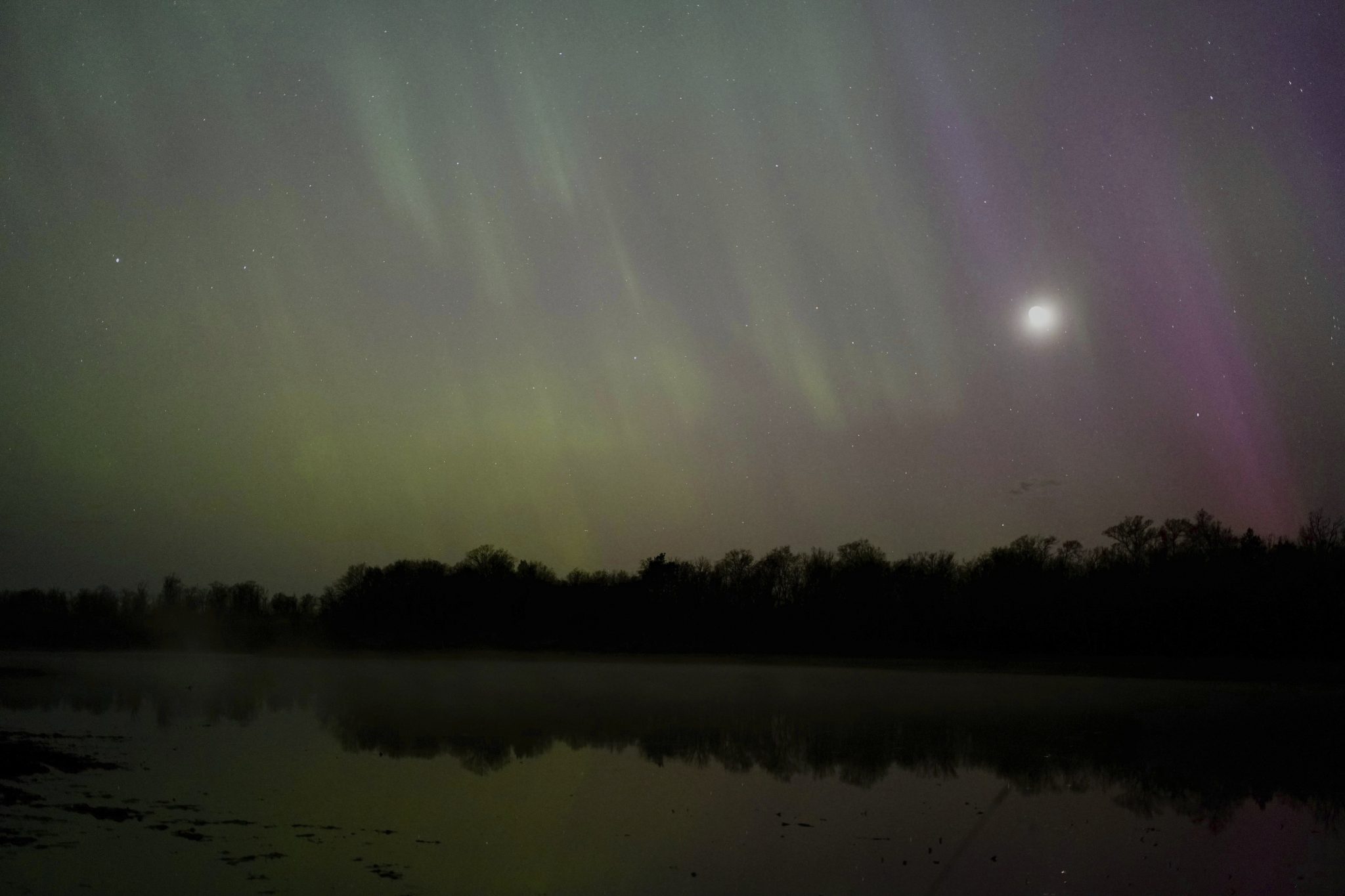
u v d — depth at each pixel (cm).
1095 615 6606
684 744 2961
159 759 2528
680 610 8344
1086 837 1848
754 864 1614
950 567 8112
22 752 2495
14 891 1335
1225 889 1539
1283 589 6284
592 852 1666
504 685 4966
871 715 3703
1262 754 2830
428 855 1608
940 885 1522
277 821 1825
